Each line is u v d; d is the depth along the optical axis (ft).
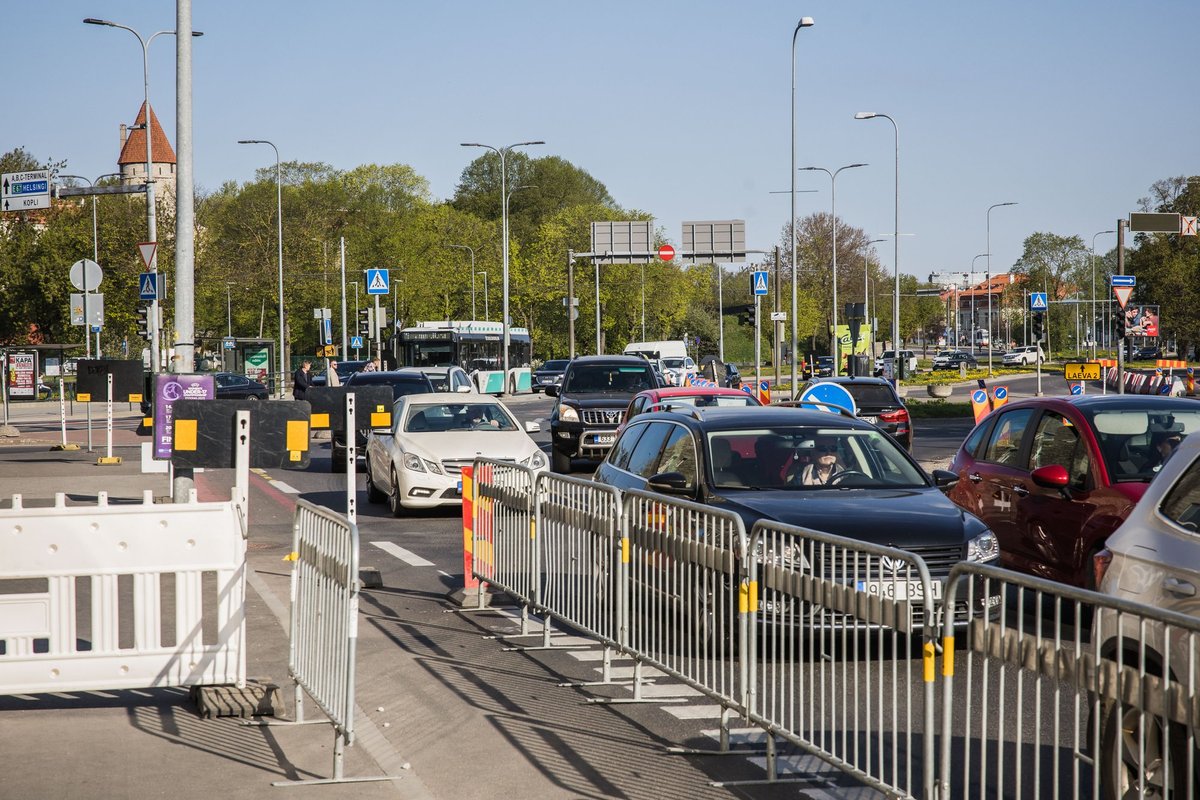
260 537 51.78
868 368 144.36
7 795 19.71
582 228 325.42
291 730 23.76
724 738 22.12
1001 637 15.60
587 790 20.06
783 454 33.60
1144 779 13.41
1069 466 34.71
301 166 321.11
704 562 22.97
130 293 215.92
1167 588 16.93
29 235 235.61
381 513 61.36
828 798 19.51
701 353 383.86
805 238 309.83
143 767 21.31
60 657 24.52
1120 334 113.50
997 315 562.66
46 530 24.41
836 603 18.80
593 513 28.43
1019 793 15.37
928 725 16.55
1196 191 329.31
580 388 86.33
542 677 28.25
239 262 249.34
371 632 33.47
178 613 25.04
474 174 412.77
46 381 224.12
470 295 337.93
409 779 20.63
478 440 59.98
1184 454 18.06
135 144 389.80
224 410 28.40
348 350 292.40
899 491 32.50
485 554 36.40
